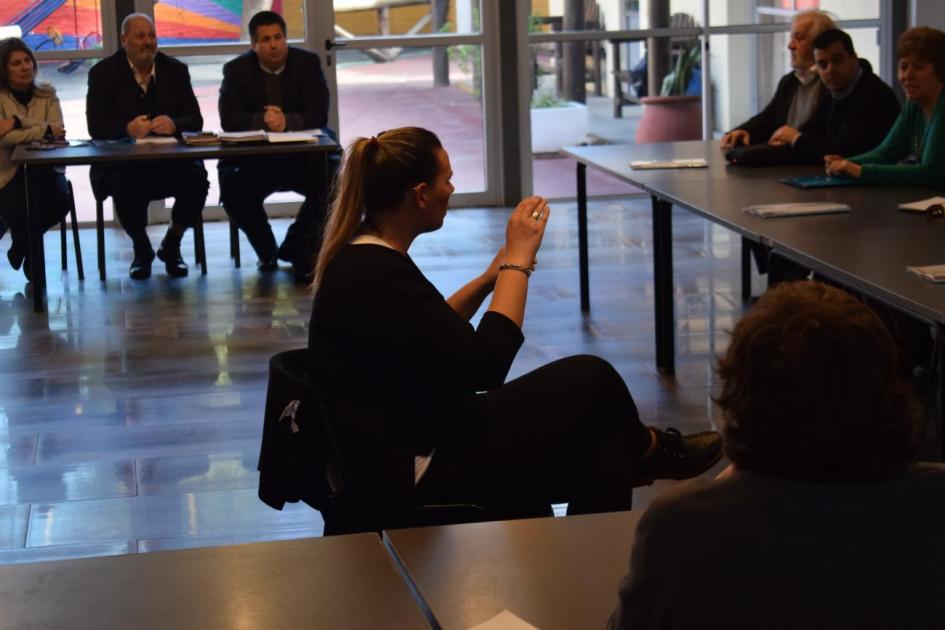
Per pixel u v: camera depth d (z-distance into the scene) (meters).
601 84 8.10
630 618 1.23
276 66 6.39
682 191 4.23
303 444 2.21
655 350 4.68
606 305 5.45
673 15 8.09
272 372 2.27
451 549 1.63
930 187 4.07
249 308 5.56
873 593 1.17
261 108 6.39
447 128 8.05
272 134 5.94
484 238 7.00
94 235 7.39
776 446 1.20
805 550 1.17
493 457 2.26
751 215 3.70
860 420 1.17
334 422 2.20
